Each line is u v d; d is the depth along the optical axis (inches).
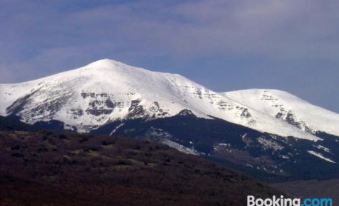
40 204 5142.7
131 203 6220.5
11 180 6063.0
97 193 6427.2
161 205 6427.2
